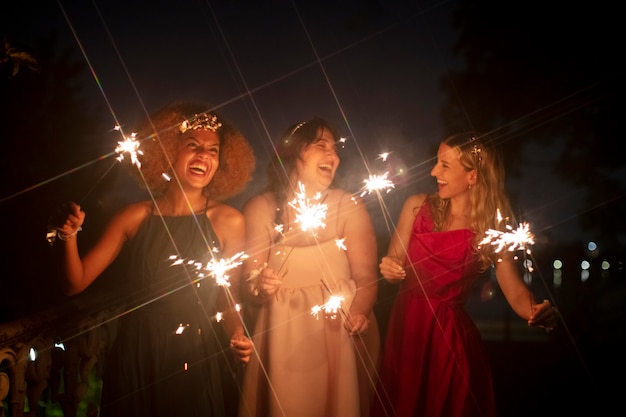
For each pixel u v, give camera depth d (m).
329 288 4.60
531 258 4.14
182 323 4.20
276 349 4.54
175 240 4.22
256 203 4.75
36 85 5.63
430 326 4.74
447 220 4.82
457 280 4.77
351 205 4.77
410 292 4.86
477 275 4.83
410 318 4.80
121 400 4.08
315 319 4.57
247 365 4.62
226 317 4.45
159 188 4.42
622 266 12.50
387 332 4.90
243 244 4.48
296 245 4.66
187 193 4.33
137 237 4.25
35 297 5.19
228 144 4.57
